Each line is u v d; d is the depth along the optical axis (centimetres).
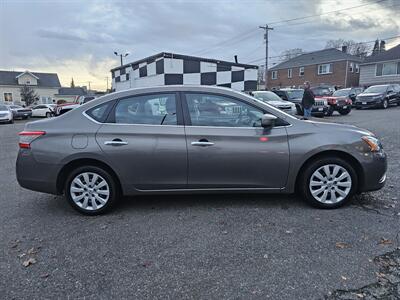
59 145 362
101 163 368
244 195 425
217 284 241
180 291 234
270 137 364
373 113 1695
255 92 1392
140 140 360
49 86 5691
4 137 1259
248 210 376
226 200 409
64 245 304
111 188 371
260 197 417
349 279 242
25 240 316
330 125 380
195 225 340
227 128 365
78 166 370
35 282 248
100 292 235
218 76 1850
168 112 369
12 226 349
